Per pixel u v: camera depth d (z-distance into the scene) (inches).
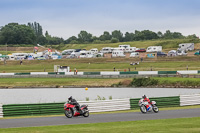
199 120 1560.0
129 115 1829.5
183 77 4859.7
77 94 4035.4
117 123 1533.0
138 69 6190.9
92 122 1595.7
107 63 7199.8
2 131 1347.2
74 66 7145.7
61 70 6082.7
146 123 1509.6
